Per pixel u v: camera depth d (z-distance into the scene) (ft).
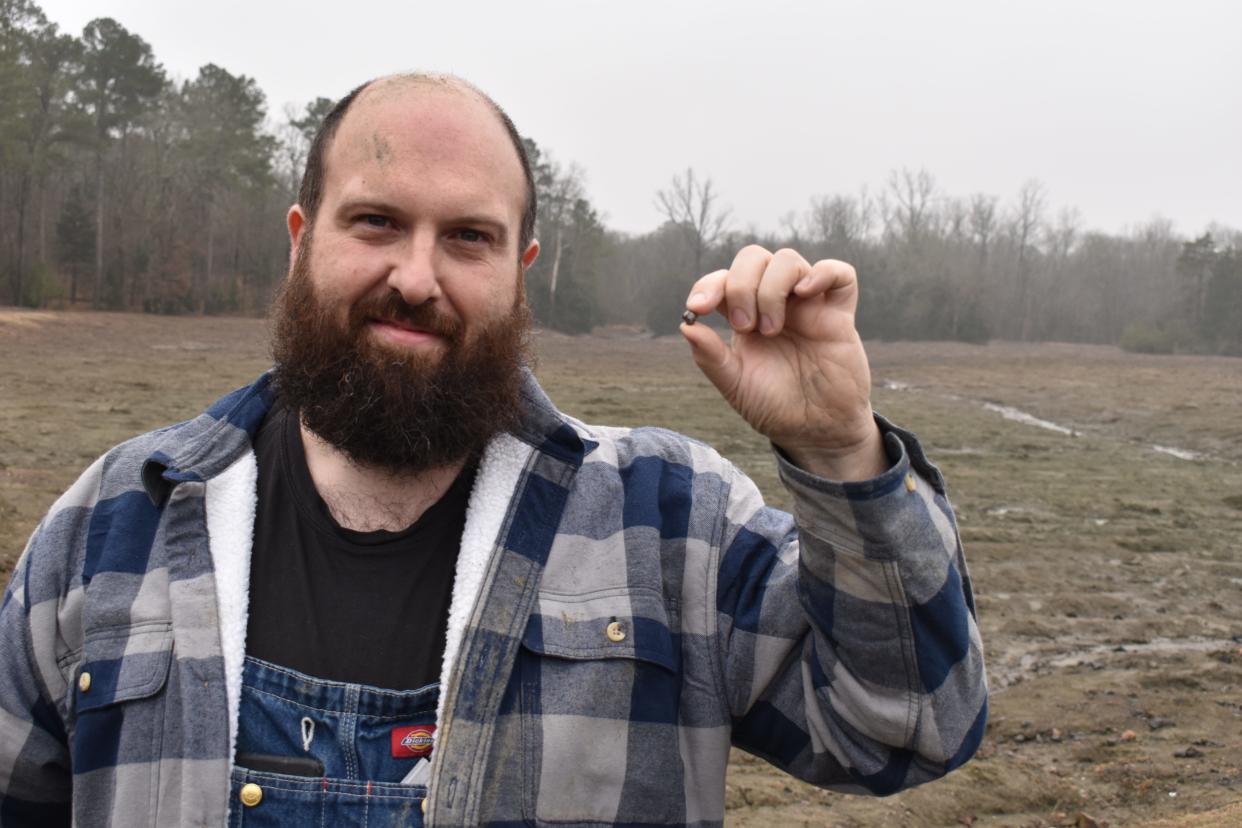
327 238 4.93
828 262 4.44
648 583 5.05
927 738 4.76
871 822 16.62
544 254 237.86
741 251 4.63
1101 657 26.18
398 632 4.86
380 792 4.67
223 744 4.70
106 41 190.29
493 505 4.98
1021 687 23.90
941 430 73.61
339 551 4.98
